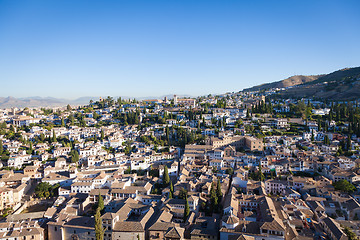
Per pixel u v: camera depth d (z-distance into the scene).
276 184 158.38
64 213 133.38
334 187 152.38
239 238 100.75
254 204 136.12
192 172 189.25
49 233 123.19
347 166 175.62
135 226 115.88
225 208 126.12
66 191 167.88
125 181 175.88
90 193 156.88
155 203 144.62
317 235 111.62
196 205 137.38
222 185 159.38
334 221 114.56
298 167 183.00
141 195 157.62
